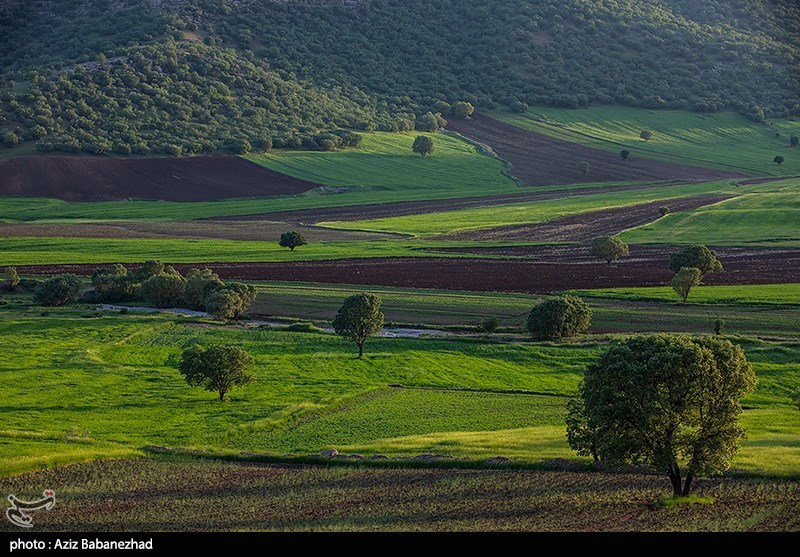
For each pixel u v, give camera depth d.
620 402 57.09
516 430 77.50
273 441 76.06
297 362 112.44
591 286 163.88
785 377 100.62
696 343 57.72
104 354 116.81
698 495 56.06
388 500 55.97
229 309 142.50
